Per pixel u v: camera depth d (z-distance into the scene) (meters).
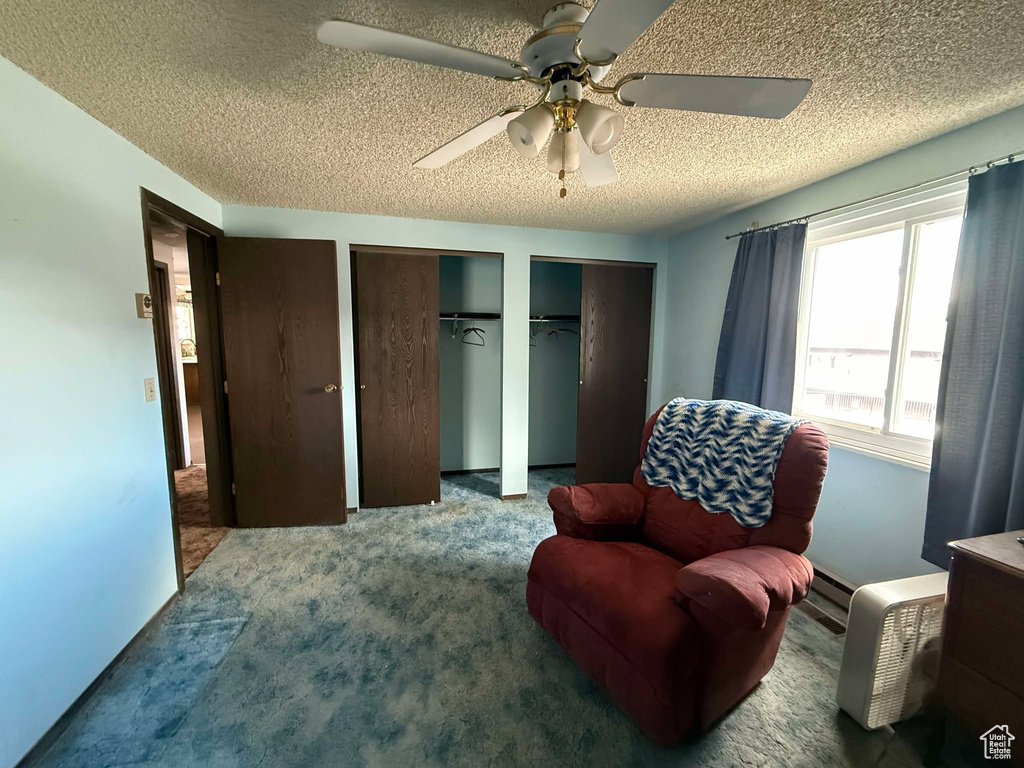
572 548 1.73
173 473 2.09
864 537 2.12
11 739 1.23
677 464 1.95
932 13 1.09
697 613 1.29
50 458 1.38
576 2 1.08
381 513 3.18
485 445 4.19
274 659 1.70
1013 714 1.14
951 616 1.28
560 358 4.31
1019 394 1.50
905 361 2.00
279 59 1.27
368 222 3.01
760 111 1.15
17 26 1.11
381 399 3.19
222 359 2.81
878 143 1.87
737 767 1.28
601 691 1.56
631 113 1.59
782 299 2.45
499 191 2.48
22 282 1.29
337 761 1.29
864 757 1.31
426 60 0.97
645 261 3.63
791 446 1.61
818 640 1.83
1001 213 1.54
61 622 1.40
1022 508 1.47
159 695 1.52
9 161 1.26
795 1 1.05
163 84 1.40
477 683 1.59
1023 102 1.52
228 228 2.79
